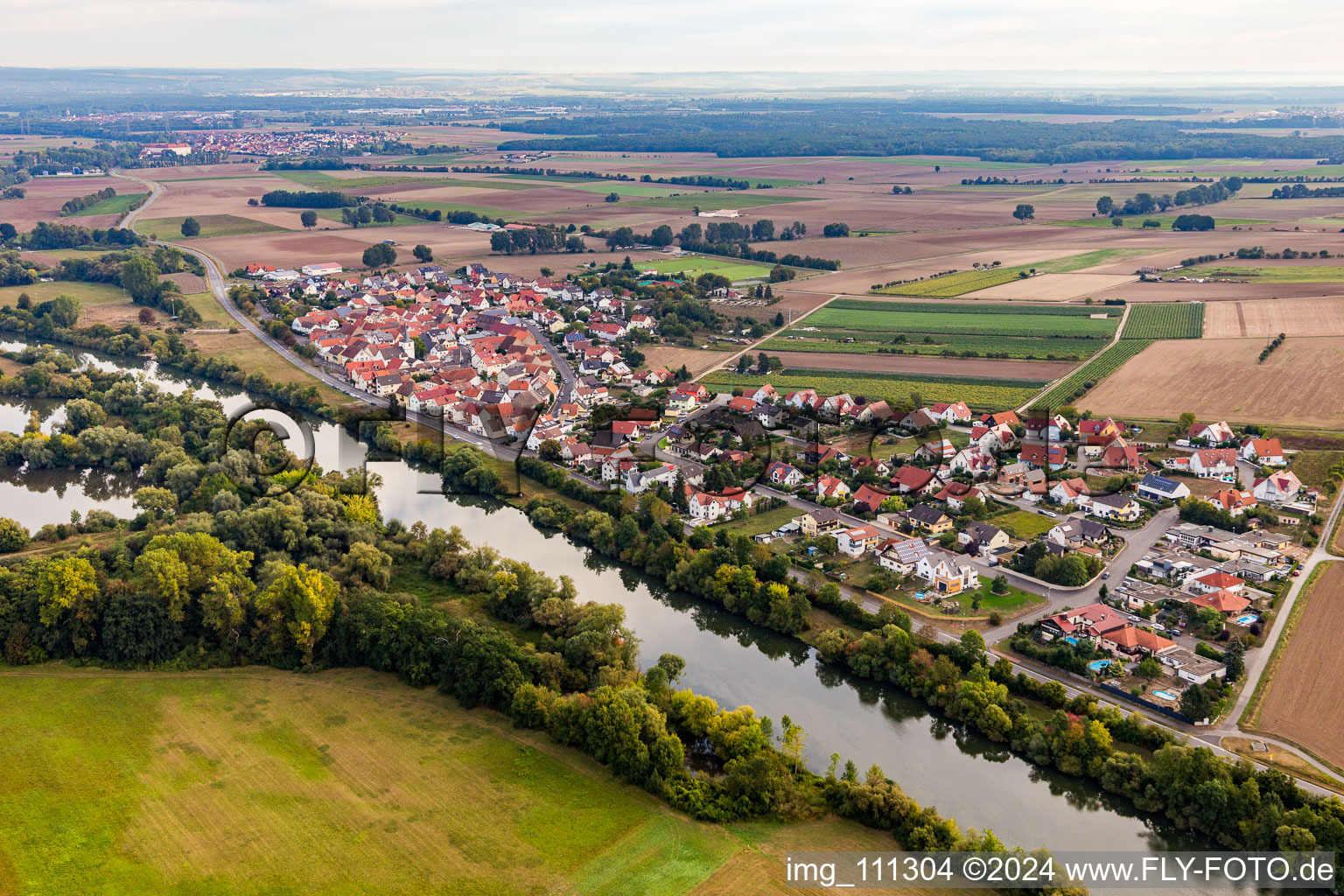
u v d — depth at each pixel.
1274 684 168.88
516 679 166.88
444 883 127.44
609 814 141.12
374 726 161.38
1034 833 141.12
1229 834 137.62
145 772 149.00
